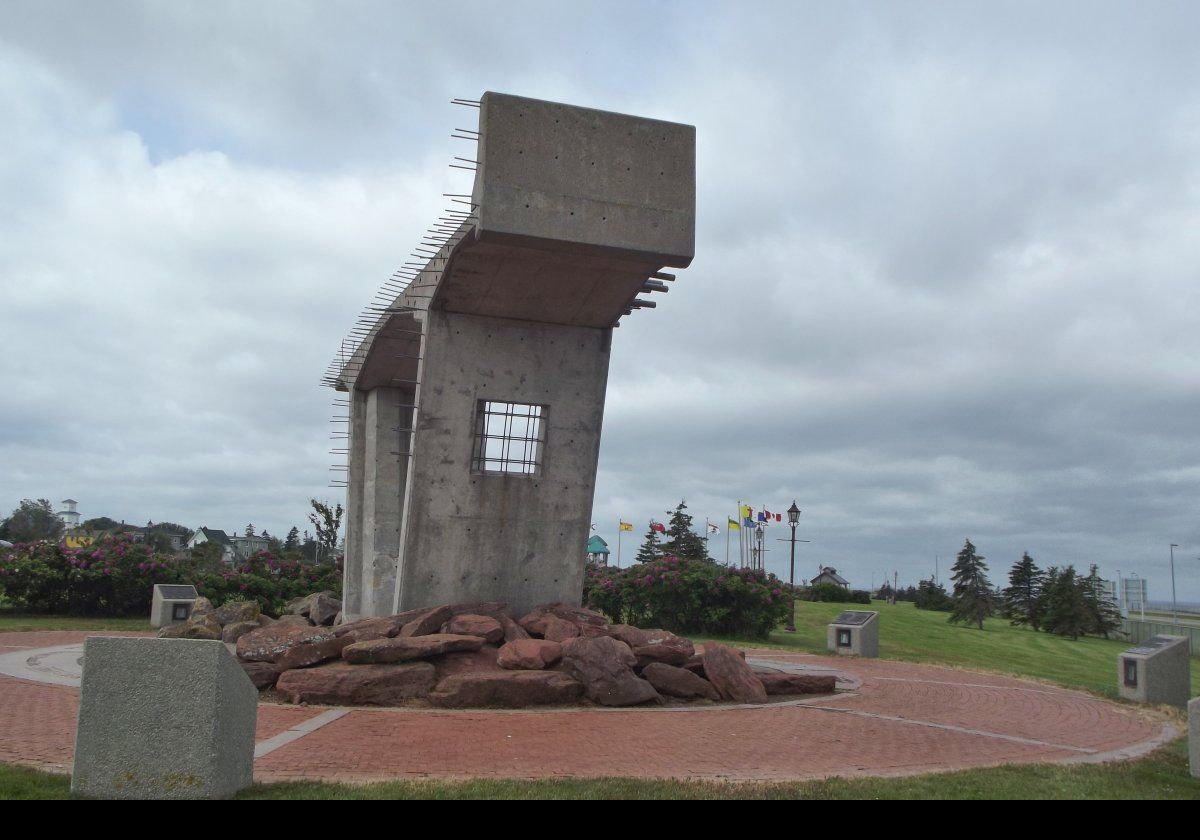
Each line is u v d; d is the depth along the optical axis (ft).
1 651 57.41
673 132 49.19
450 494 54.75
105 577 91.86
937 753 34.30
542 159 46.83
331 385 84.94
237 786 23.39
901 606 209.77
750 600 89.61
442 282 51.88
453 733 34.73
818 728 38.83
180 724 22.33
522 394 56.18
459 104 47.24
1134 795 26.76
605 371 57.77
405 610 53.83
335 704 40.65
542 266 49.96
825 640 94.68
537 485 56.24
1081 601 137.49
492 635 47.57
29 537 270.87
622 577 92.89
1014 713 46.83
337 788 24.06
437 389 54.75
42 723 33.47
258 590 98.89
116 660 22.58
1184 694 54.44
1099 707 50.78
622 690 42.83
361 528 77.25
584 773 28.07
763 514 136.67
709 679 46.39
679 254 48.32
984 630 132.77
